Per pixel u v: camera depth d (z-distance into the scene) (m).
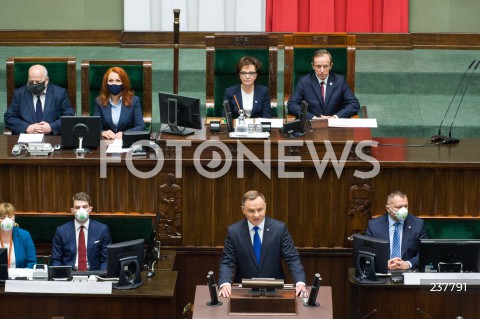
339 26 42.06
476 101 39.00
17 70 32.72
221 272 25.55
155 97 38.97
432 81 39.56
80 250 27.20
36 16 42.34
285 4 41.56
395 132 37.09
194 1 41.91
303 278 25.25
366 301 25.36
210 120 30.14
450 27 42.12
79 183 28.52
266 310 23.27
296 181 28.38
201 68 39.66
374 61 40.47
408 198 28.41
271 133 29.03
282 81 39.56
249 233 25.95
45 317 24.92
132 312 24.94
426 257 25.22
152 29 42.25
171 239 28.73
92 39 42.25
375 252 25.25
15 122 31.80
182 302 29.11
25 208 28.62
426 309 25.41
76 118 29.02
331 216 28.50
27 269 25.83
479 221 28.36
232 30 42.22
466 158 28.47
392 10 41.59
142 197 28.58
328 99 32.06
